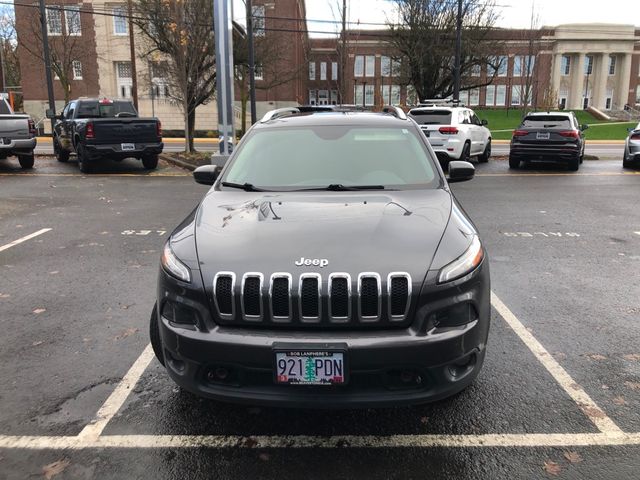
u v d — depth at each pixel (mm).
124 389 3652
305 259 2879
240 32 16141
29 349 4230
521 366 3938
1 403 3477
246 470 2859
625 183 13273
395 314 2797
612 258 6750
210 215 3500
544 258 6746
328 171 4117
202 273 2902
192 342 2834
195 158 17266
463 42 31047
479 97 69562
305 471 2848
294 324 2781
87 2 37125
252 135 4602
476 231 3379
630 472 2820
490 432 3168
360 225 3201
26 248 7223
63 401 3508
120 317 4855
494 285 5707
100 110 16359
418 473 2828
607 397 3529
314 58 64250
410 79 33000
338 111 5457
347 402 2746
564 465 2881
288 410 3414
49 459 2945
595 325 4664
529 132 15609
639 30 70750
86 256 6828
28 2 36875
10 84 52625
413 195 3758
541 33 51125
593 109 62375
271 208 3516
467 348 2871
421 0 30797
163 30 18203
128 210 9859
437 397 2838
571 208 10086
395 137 4469
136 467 2885
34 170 15438
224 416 3340
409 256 2918
